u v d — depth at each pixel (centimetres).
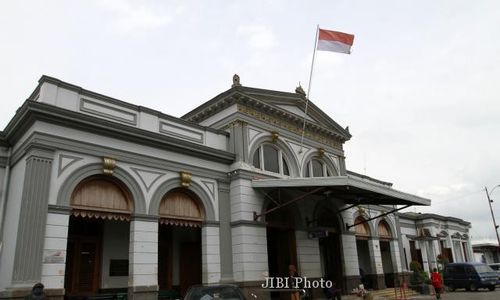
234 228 1786
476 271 2648
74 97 1419
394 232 3056
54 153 1310
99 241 1692
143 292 1427
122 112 1550
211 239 1706
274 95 2100
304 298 1964
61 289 1222
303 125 2239
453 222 4416
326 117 2442
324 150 2406
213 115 2050
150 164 1569
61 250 1250
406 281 2983
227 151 1883
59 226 1263
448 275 2783
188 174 1684
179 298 1830
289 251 2036
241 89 1938
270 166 2048
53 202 1272
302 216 2103
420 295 2464
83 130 1398
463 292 2605
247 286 1694
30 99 1324
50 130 1318
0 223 1386
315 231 2045
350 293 2248
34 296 1091
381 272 2719
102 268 1670
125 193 1488
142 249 1462
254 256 1762
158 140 1591
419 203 2211
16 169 1393
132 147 1529
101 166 1420
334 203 2322
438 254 3856
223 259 1723
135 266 1431
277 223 1977
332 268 2333
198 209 1730
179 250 1980
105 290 1653
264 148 2048
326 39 2178
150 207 1525
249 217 1795
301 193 2094
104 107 1501
